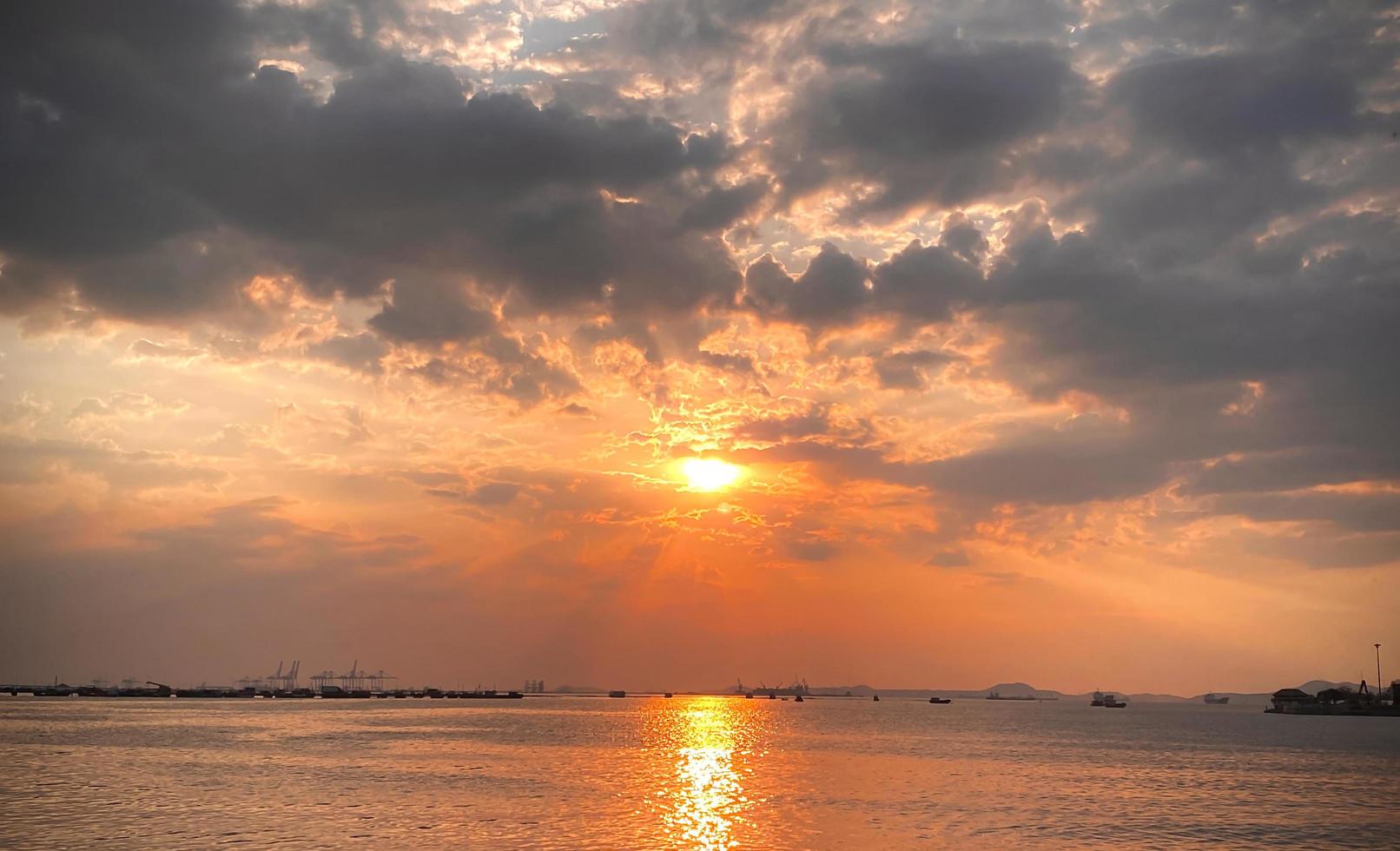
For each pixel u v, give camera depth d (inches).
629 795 3228.3
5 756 4340.6
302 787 3334.2
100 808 2787.9
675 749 5418.3
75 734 5915.4
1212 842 2544.3
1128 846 2477.9
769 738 6717.5
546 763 4389.8
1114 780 3978.8
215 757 4426.7
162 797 3024.1
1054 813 2984.7
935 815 2915.8
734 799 3193.9
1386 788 3725.4
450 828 2532.0
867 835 2566.4
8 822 2546.8
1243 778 4104.3
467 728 7534.5
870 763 4645.7
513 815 2760.8
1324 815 2992.1
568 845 2358.5
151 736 5772.6
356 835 2425.0
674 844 2395.4
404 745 5413.4
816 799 3228.3
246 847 2261.3
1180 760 5083.7
